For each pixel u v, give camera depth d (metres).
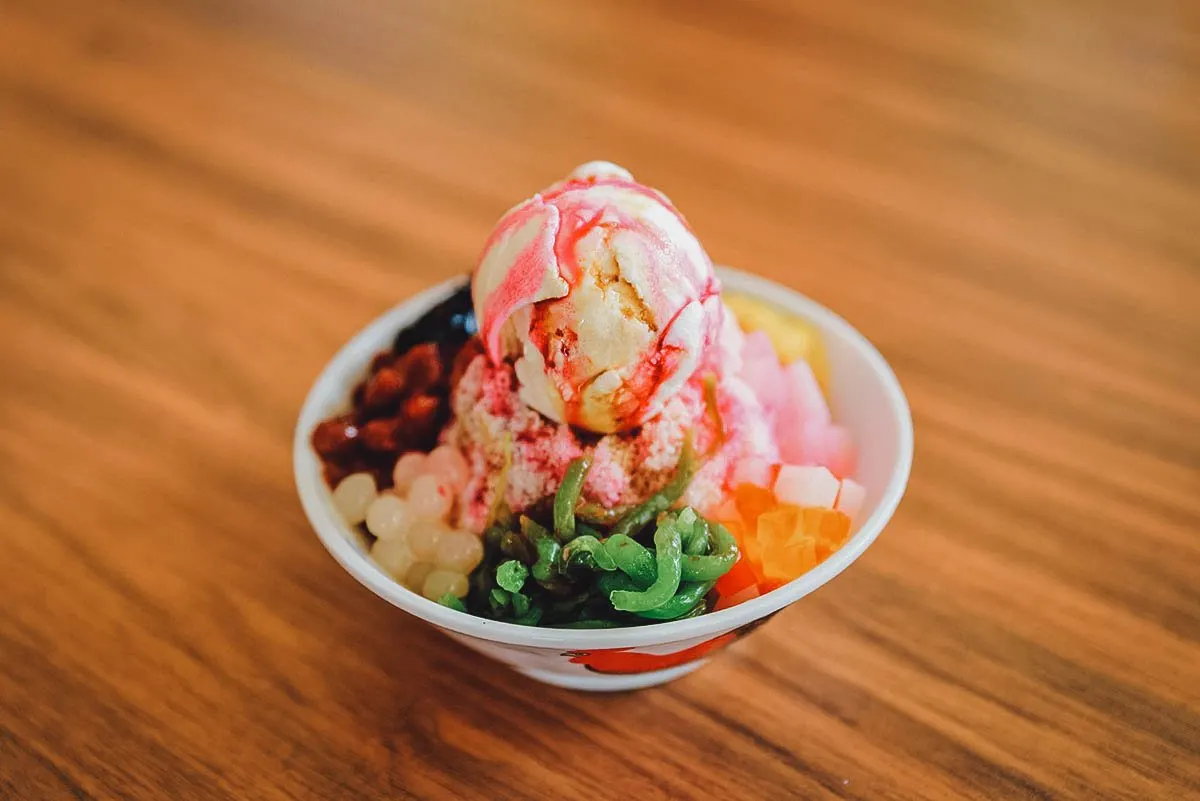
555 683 0.37
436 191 0.52
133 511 0.42
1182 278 0.47
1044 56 0.57
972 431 0.43
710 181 0.52
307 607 0.39
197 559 0.41
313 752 0.36
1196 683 0.37
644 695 0.37
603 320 0.36
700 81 0.56
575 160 0.53
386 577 0.35
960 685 0.37
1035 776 0.35
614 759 0.36
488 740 0.36
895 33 0.58
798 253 0.48
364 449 0.40
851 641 0.38
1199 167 0.51
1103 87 0.55
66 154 0.55
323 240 0.50
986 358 0.45
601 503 0.38
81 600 0.40
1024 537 0.40
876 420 0.38
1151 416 0.43
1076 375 0.44
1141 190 0.51
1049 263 0.48
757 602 0.34
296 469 0.38
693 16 0.60
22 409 0.45
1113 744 0.36
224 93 0.58
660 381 0.37
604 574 0.36
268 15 0.62
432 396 0.40
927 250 0.49
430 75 0.58
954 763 0.36
